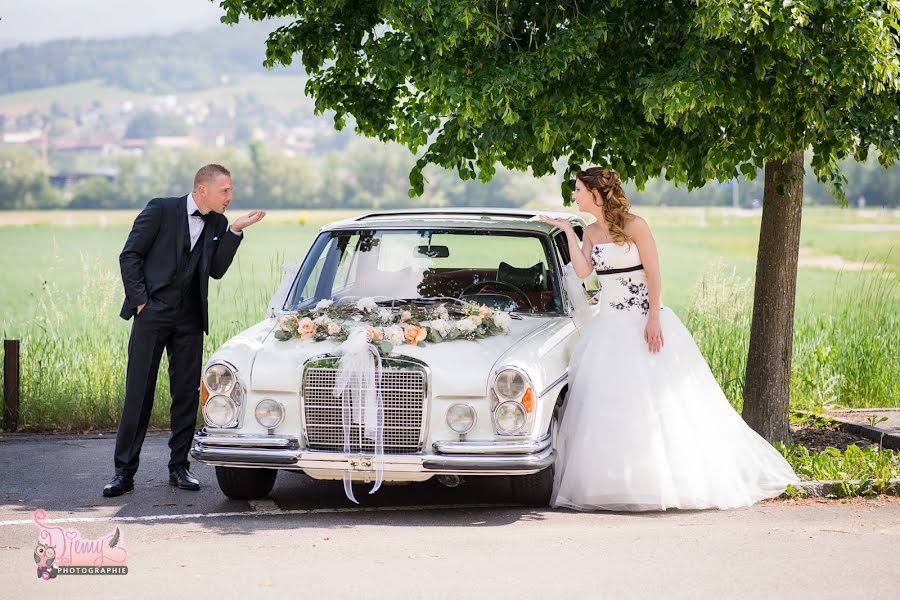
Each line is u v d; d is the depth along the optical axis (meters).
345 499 7.01
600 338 6.88
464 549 5.62
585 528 6.14
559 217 8.00
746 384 8.52
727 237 82.44
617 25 7.56
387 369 6.28
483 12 7.11
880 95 7.51
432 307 6.94
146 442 9.11
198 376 7.38
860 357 10.89
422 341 6.47
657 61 7.75
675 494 6.63
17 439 9.21
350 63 8.84
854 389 10.63
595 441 6.68
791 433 9.24
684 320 11.83
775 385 8.37
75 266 63.78
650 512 6.63
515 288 7.35
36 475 7.78
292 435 6.37
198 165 182.75
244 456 6.31
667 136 8.12
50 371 10.42
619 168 8.44
